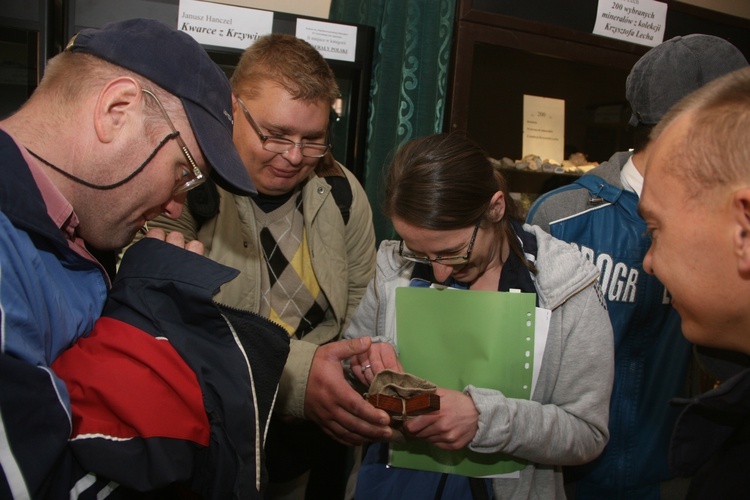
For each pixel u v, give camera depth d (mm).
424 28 1724
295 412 1086
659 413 1202
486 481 1048
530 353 1009
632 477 1168
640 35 1744
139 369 673
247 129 1194
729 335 610
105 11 1438
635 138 1240
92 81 673
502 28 1601
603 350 1013
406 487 1084
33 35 1352
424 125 1732
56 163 662
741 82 550
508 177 1869
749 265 529
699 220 556
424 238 966
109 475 617
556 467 1094
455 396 969
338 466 1590
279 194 1312
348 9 1948
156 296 743
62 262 709
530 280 1041
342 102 1756
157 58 705
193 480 734
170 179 732
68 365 655
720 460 749
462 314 1038
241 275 1248
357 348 1052
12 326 534
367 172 1833
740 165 517
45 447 533
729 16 1857
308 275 1351
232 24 1529
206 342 743
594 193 1257
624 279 1190
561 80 1987
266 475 794
